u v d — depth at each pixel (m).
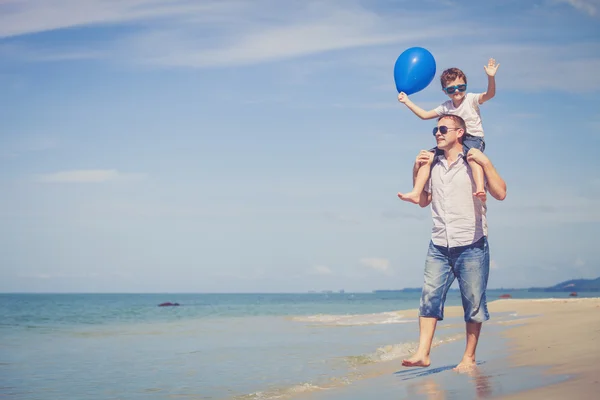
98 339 14.14
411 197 5.71
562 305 19.61
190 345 12.02
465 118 5.87
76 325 21.02
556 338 7.92
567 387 3.97
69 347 12.10
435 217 5.67
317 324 18.27
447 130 5.49
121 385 7.10
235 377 7.34
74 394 6.59
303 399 4.92
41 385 7.23
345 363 8.12
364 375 6.56
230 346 11.45
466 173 5.52
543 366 5.23
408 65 6.05
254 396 5.71
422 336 5.59
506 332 9.84
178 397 6.14
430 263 5.68
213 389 6.54
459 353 7.56
